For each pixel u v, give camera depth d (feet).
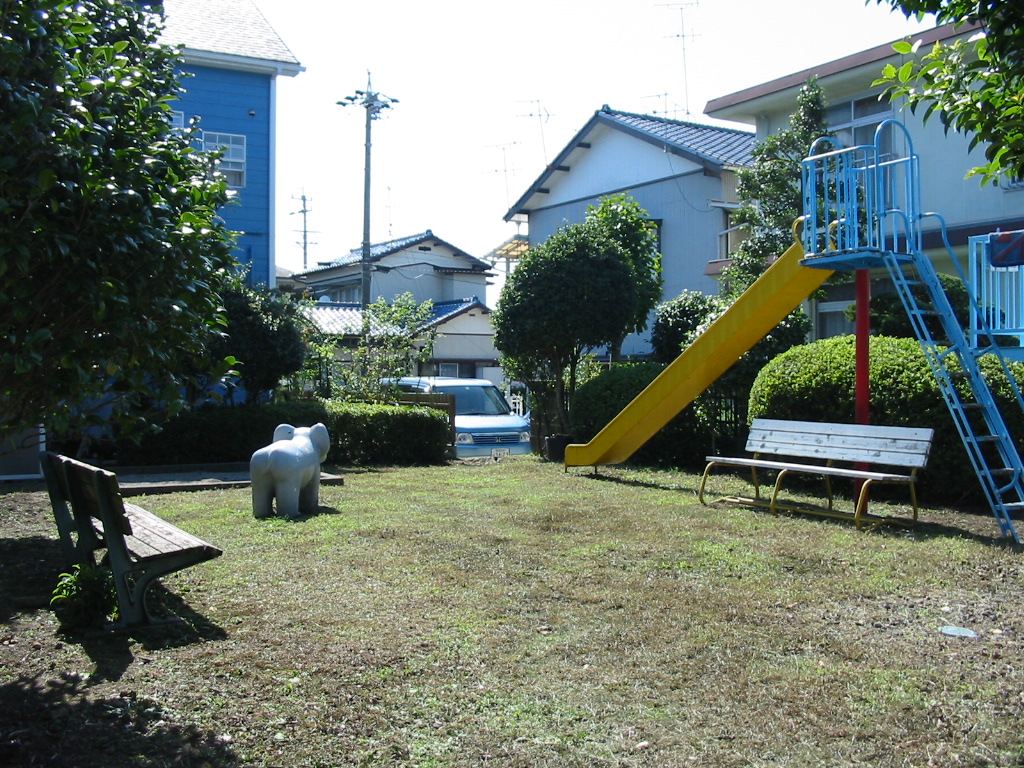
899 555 23.79
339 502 33.99
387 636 17.37
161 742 12.71
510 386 74.43
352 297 137.39
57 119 12.25
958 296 44.70
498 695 14.51
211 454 47.73
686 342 50.29
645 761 12.23
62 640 17.07
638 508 32.14
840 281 52.70
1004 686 14.70
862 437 29.89
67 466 20.66
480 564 23.25
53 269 12.51
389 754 12.44
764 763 12.14
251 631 17.67
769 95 62.44
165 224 13.66
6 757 12.10
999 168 14.55
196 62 64.08
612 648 16.75
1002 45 12.98
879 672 15.40
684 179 84.99
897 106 56.13
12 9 12.16
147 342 13.65
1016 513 30.25
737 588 20.89
